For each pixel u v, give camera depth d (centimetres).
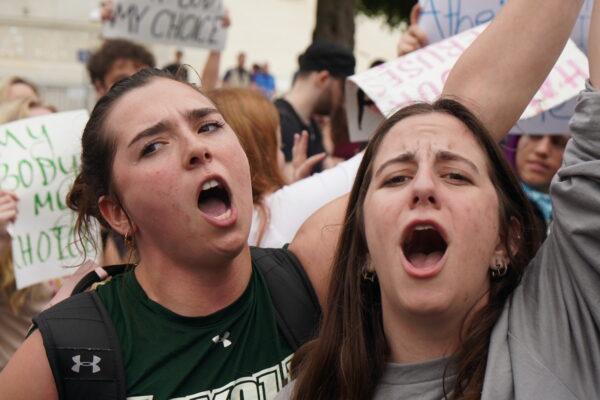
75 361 173
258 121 276
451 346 160
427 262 168
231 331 182
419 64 259
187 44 507
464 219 157
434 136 164
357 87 282
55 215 309
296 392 171
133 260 202
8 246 314
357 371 165
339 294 176
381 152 169
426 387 156
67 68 1508
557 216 159
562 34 187
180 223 178
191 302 181
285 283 192
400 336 163
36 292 320
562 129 290
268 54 1734
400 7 909
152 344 179
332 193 250
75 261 305
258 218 248
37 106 382
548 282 160
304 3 1739
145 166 179
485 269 160
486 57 188
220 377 179
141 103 183
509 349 154
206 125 183
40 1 1505
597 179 153
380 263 162
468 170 161
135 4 495
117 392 173
